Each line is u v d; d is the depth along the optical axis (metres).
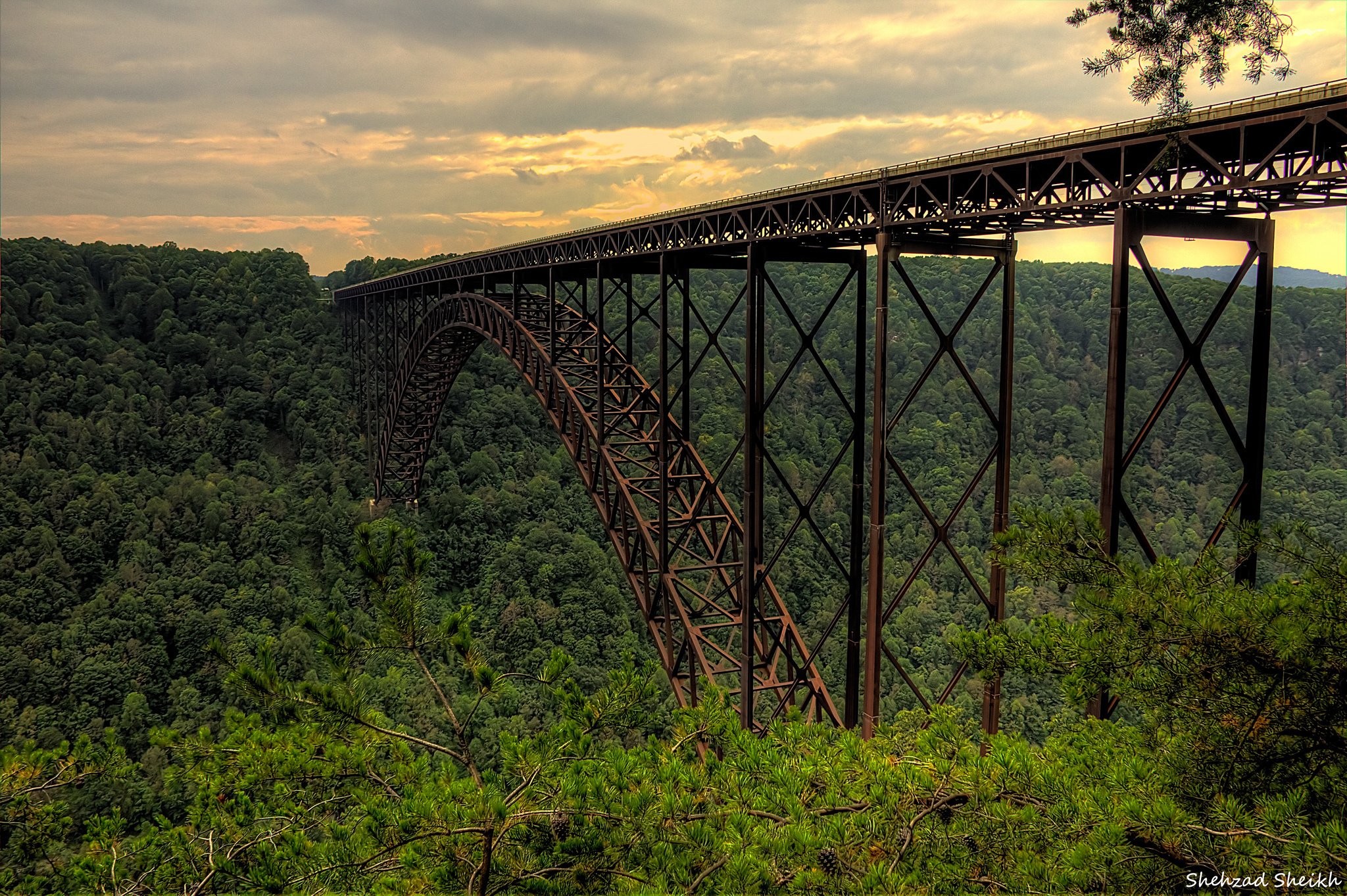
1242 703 5.60
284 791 7.30
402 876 6.58
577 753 7.00
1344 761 5.34
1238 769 5.51
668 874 5.85
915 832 5.98
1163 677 5.91
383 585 6.63
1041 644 6.96
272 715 6.68
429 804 5.88
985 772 6.13
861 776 6.51
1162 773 5.76
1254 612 5.69
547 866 6.33
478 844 6.11
